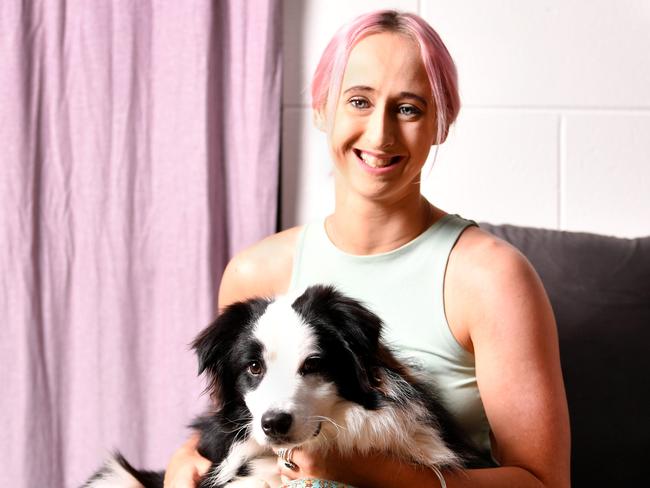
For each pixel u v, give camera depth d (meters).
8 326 2.57
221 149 2.60
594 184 2.68
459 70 2.66
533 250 2.22
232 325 1.59
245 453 1.59
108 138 2.59
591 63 2.66
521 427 1.58
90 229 2.59
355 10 2.65
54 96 2.59
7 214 2.57
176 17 2.55
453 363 1.70
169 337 2.55
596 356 2.08
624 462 2.03
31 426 2.55
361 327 1.50
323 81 1.78
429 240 1.75
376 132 1.65
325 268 1.83
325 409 1.49
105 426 2.57
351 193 1.77
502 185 2.67
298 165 2.66
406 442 1.49
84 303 2.58
